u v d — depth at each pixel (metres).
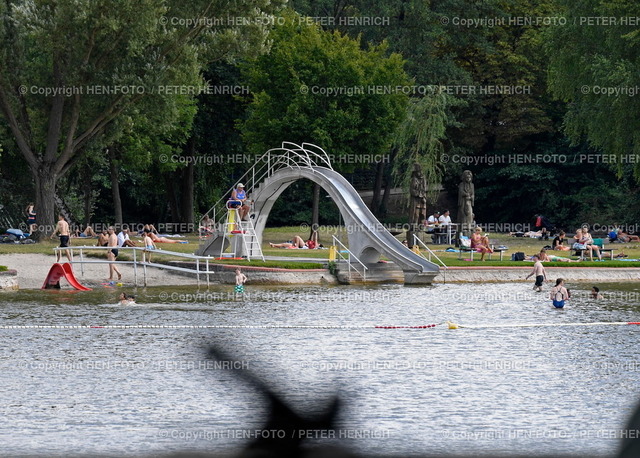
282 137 127.31
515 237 141.38
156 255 95.31
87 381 37.34
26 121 108.44
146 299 70.75
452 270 88.75
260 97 127.38
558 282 66.75
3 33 101.38
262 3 104.12
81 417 30.73
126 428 29.03
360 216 90.25
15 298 70.94
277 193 99.19
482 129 177.62
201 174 161.62
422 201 109.88
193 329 53.16
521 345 48.25
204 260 90.44
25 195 133.88
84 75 101.00
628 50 109.75
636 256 107.00
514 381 37.72
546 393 35.25
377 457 24.41
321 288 81.50
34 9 95.12
